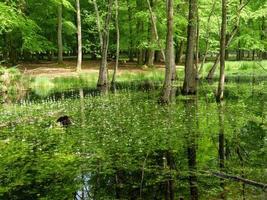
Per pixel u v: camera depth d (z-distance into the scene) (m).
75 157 12.67
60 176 11.05
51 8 49.03
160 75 42.53
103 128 16.53
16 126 17.39
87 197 9.60
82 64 49.91
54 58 58.47
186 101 24.09
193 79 27.39
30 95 27.92
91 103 23.66
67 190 10.07
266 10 40.28
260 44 48.59
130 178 10.81
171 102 23.64
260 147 13.67
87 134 15.58
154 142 14.26
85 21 47.72
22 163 12.17
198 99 24.94
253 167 11.59
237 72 46.44
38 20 50.72
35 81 33.31
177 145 13.90
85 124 17.41
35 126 17.31
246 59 64.19
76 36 58.91
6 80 29.19
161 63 55.75
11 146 14.09
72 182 10.59
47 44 45.59
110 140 14.55
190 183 10.34
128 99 25.25
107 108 21.62
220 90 24.25
